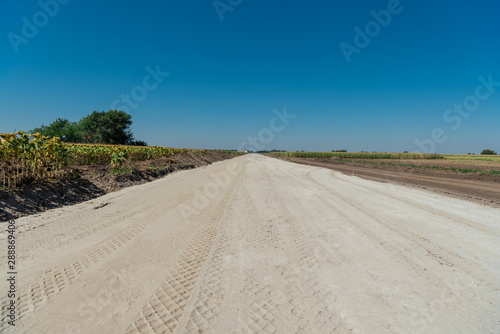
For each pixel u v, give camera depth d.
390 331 2.59
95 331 2.51
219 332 2.53
